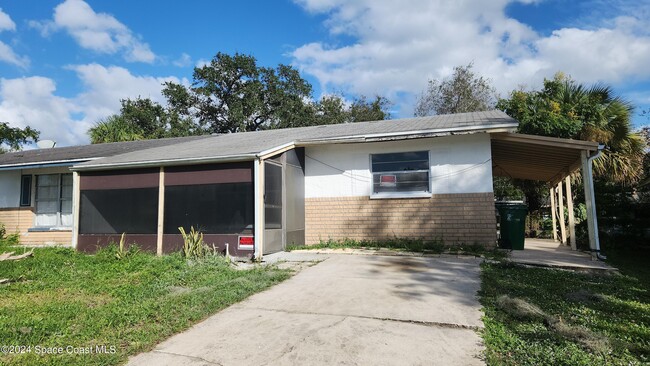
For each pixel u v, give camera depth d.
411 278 6.94
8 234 15.11
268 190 9.94
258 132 16.75
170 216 10.47
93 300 5.93
